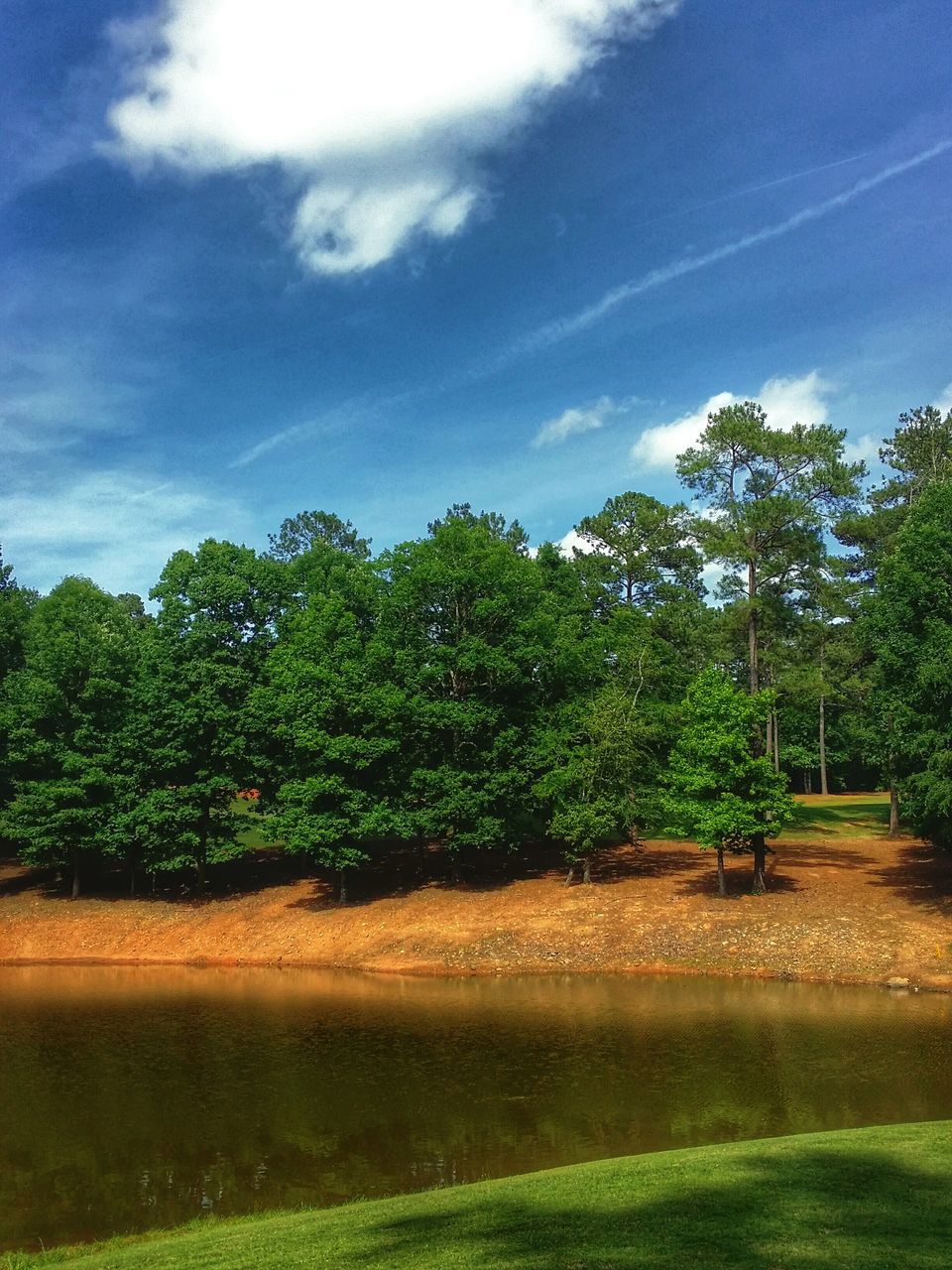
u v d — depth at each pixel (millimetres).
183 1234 12500
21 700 43812
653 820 39719
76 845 41688
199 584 43875
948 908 32031
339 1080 20531
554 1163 15242
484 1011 26609
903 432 47625
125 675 45188
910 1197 10359
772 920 32531
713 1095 18266
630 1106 17906
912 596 31797
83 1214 14141
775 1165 11883
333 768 40281
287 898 41062
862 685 48188
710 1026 23703
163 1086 20453
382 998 28969
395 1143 16672
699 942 31953
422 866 42781
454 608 42250
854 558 50969
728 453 44500
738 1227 9453
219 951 37094
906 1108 17062
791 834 45812
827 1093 18094
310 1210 13312
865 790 77625
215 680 42656
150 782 43406
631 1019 24828
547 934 34094
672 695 47094
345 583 49281
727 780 34375
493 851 45594
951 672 29234
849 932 31031
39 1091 20172
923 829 32844
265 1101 19234
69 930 39719
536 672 43031
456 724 39594
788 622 45625
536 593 43719
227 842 43438
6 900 42938
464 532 43844
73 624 45031
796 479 43562
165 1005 28922
